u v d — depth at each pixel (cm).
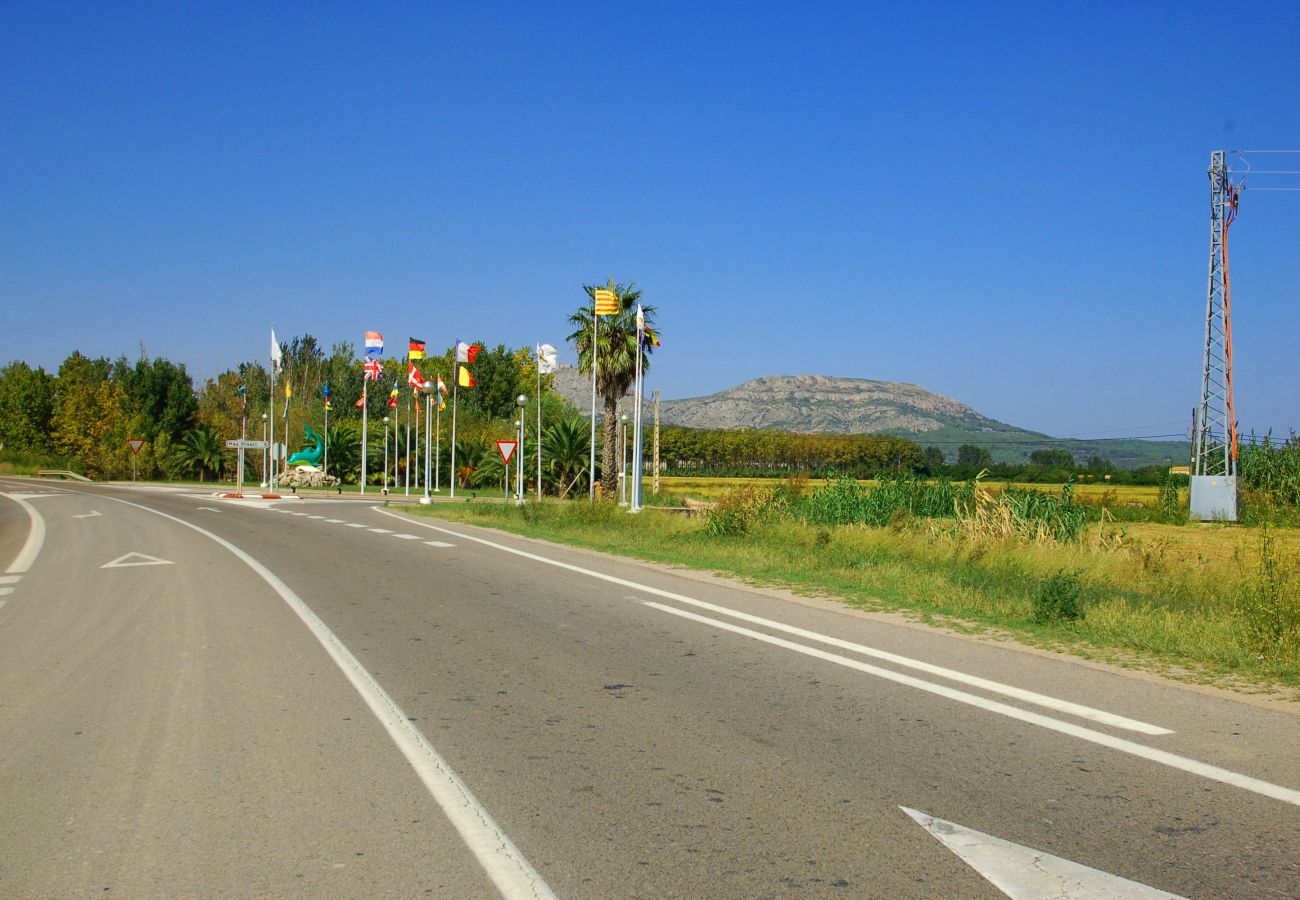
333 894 436
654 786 581
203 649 1021
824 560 1808
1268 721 723
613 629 1135
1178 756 640
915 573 1620
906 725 716
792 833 507
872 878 454
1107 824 521
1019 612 1217
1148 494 5403
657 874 457
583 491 5866
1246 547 2261
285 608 1311
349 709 767
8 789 578
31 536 2675
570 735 691
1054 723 719
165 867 465
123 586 1572
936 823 522
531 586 1539
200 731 702
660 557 1995
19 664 953
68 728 712
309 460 7525
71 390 8950
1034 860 474
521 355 11744
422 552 2141
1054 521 2147
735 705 777
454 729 708
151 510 3847
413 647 1028
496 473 6850
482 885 445
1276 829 516
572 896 434
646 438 10538
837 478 2902
